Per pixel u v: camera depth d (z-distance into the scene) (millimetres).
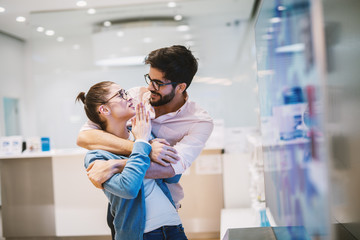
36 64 6504
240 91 6379
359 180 1201
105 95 1683
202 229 4246
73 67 6465
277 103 1277
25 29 6750
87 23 6297
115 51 6363
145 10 6008
